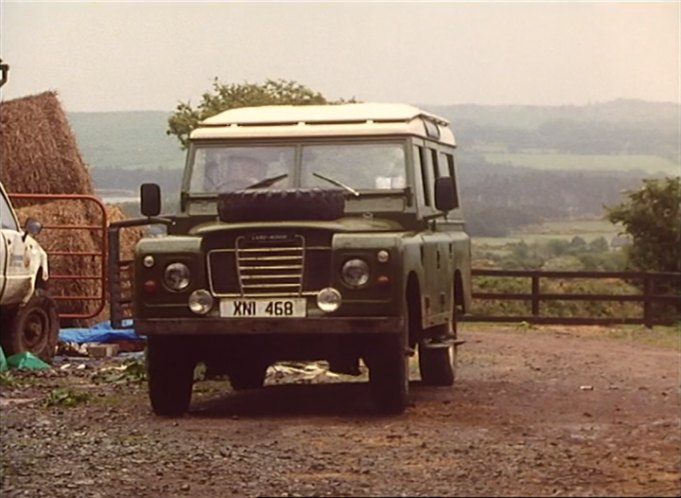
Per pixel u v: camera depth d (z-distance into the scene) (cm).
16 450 2358
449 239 3189
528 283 7338
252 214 2700
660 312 6644
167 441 2419
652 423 2566
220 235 2653
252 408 2902
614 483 1892
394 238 2619
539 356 4306
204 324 2644
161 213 2942
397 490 1902
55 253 4856
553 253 9319
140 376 3494
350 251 2605
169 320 2650
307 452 2258
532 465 2064
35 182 5453
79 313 4916
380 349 2655
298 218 2698
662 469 2006
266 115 2978
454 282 3334
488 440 2347
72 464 2220
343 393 3162
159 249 2664
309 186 2884
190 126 6500
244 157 2922
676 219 7462
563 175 10875
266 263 2642
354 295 2606
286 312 2623
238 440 2414
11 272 3809
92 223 5131
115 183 7769
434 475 2008
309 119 2942
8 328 3891
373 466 2105
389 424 2578
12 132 5475
